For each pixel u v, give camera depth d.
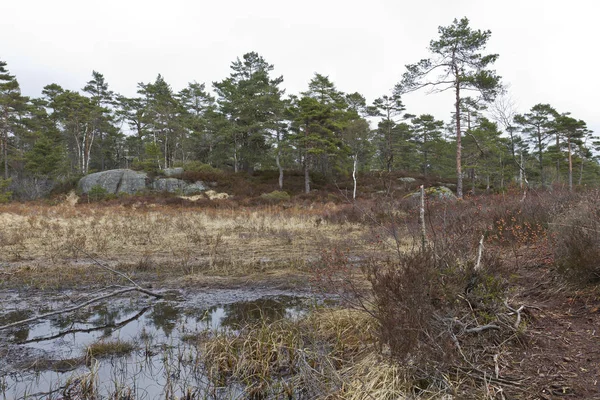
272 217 16.17
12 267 7.41
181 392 3.17
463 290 3.58
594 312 3.59
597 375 2.69
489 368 2.95
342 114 40.81
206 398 3.06
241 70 45.00
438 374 2.84
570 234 4.52
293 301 5.47
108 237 10.94
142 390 3.20
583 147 48.09
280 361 3.57
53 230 11.91
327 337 3.97
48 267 7.45
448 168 55.28
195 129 51.50
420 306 3.01
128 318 4.87
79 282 6.51
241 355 3.56
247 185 34.38
